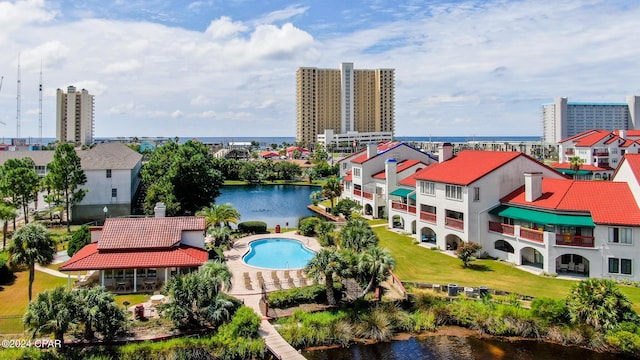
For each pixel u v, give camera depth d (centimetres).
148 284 3972
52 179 6266
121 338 3055
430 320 3656
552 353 3241
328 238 5725
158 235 4212
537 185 4819
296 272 4619
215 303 3284
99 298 3012
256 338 3172
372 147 8100
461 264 4853
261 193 12938
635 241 4088
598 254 4225
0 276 4150
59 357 2852
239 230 6550
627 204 4259
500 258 5003
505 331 3506
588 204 4412
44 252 3425
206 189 7831
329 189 8675
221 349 3038
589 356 3198
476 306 3675
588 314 3338
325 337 3388
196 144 10306
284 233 6600
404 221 6512
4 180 6194
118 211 7412
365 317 3566
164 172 8488
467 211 5072
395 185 7362
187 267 3919
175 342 3020
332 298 3784
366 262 3747
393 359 3181
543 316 3475
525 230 4666
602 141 11406
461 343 3406
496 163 5244
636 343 3081
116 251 4006
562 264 4562
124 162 7619
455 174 5453
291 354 2997
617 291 3369
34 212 7719
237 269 4697
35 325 2861
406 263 4919
